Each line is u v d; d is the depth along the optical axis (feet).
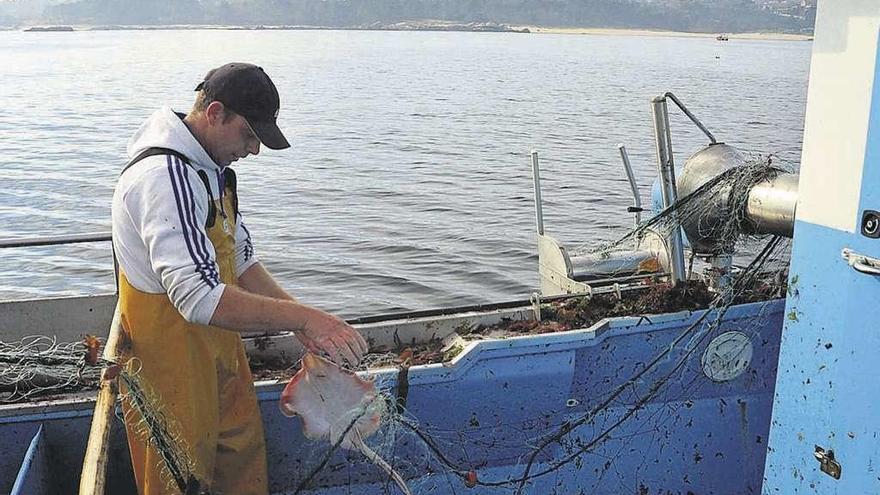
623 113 108.68
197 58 250.78
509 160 72.38
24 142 84.69
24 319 12.97
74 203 55.93
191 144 8.57
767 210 11.09
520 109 116.06
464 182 62.80
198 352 9.05
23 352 11.44
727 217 11.75
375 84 161.38
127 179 8.43
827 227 8.55
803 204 8.87
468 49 328.49
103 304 13.17
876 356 8.12
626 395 11.98
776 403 9.62
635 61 244.22
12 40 444.96
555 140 84.07
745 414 12.35
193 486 9.03
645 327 11.78
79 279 39.11
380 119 105.91
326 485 11.26
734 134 71.77
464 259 42.63
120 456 10.44
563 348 11.34
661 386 12.01
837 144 8.32
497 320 12.38
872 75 7.83
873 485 8.31
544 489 11.98
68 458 10.33
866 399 8.29
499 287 38.58
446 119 105.40
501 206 53.62
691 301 12.25
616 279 13.53
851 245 8.25
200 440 9.14
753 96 119.96
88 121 103.55
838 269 8.46
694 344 11.87
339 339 8.77
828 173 8.47
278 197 58.54
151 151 8.46
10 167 69.36
